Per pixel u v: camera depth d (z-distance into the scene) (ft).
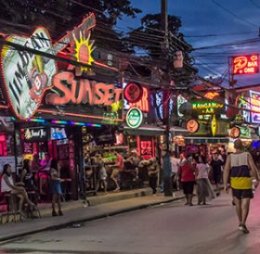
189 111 107.24
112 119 77.82
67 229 50.39
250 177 40.40
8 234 46.62
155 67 95.76
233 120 143.43
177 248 35.47
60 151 73.92
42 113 62.64
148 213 60.80
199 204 67.36
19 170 61.16
